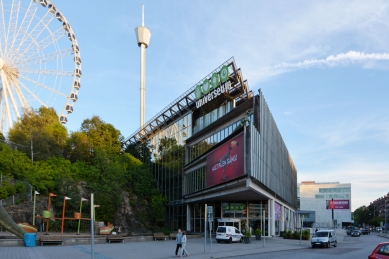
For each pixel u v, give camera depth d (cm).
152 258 2114
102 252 2389
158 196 5784
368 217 17250
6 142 4853
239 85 4478
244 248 2958
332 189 14125
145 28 9050
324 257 2386
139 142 7362
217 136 4762
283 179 5931
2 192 3778
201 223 5300
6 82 4744
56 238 2823
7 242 2562
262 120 3953
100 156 5338
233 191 3738
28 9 5072
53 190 4397
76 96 5600
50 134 5484
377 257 1483
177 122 6009
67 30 5634
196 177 5088
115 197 4859
